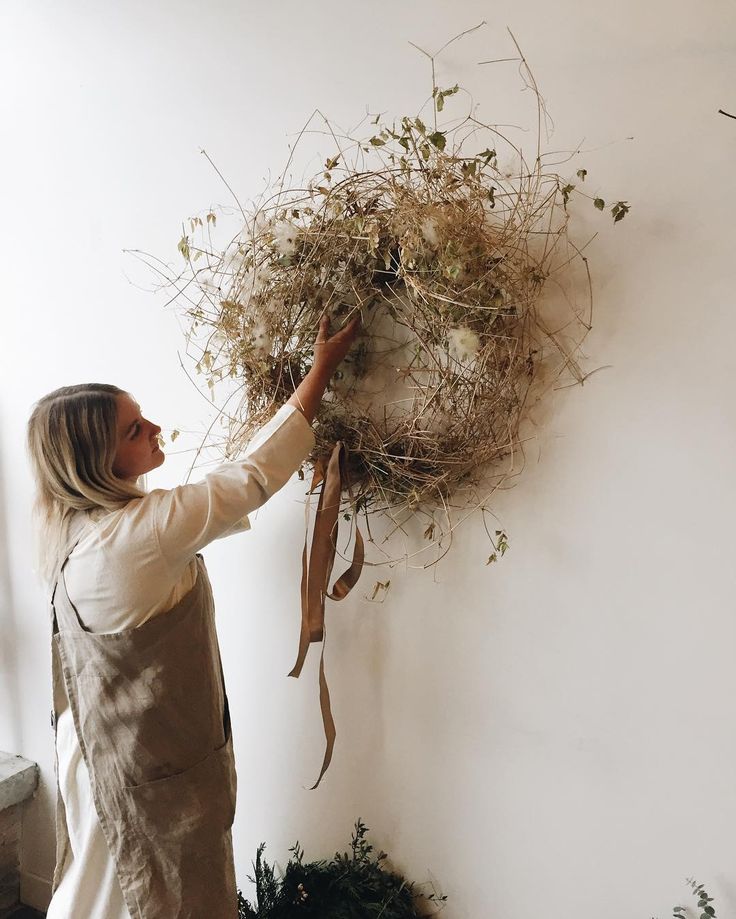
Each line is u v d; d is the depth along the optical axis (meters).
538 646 1.57
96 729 1.49
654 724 1.48
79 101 2.02
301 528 1.81
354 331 1.54
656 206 1.39
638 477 1.45
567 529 1.52
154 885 1.50
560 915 1.60
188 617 1.51
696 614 1.42
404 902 1.73
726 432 1.37
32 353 2.18
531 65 1.46
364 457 1.59
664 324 1.40
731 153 1.33
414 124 1.45
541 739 1.59
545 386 1.50
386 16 1.59
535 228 1.48
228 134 1.81
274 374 1.61
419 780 1.74
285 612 1.86
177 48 1.86
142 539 1.40
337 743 1.83
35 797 2.32
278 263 1.54
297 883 1.79
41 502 1.54
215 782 1.56
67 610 1.48
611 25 1.39
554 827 1.59
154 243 1.94
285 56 1.72
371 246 1.40
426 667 1.70
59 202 2.08
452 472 1.55
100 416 1.48
